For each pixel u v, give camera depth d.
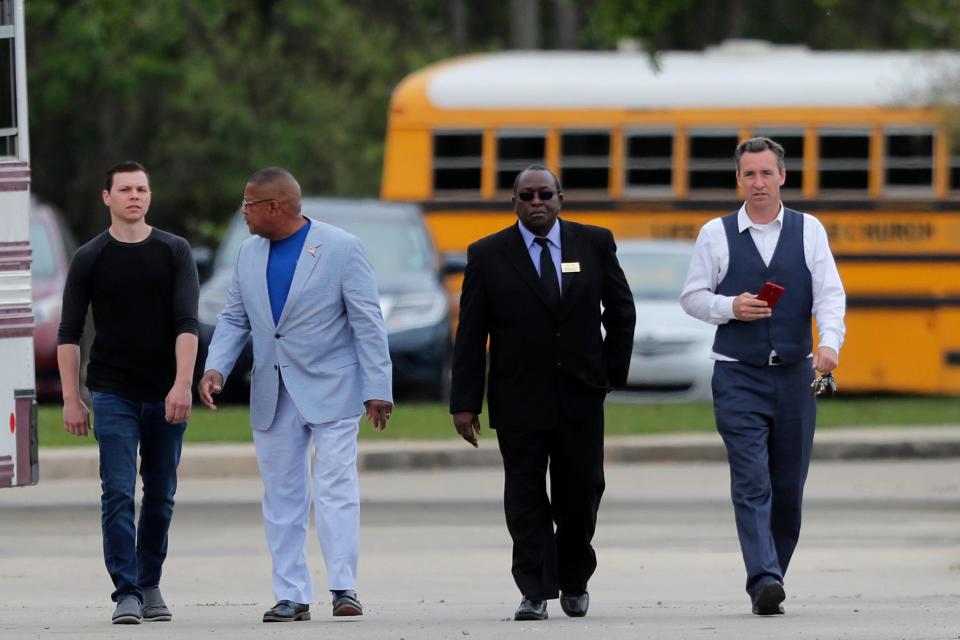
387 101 95.81
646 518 36.19
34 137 94.81
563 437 22.67
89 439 45.66
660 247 57.22
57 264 54.56
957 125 58.75
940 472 44.06
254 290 22.89
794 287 23.11
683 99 59.78
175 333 23.00
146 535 23.25
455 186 60.38
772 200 23.23
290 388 22.73
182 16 94.31
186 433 45.78
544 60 61.50
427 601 25.75
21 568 29.84
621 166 59.94
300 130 93.38
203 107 92.31
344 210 54.47
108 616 23.61
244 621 22.73
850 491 40.44
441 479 42.94
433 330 51.66
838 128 59.59
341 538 22.67
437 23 105.69
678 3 61.62
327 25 96.44
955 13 73.75
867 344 59.69
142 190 22.98
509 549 32.16
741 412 23.02
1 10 23.06
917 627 21.17
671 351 55.22
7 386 22.89
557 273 22.72
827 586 27.06
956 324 59.41
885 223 59.53
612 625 21.64
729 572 28.98
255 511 37.66
